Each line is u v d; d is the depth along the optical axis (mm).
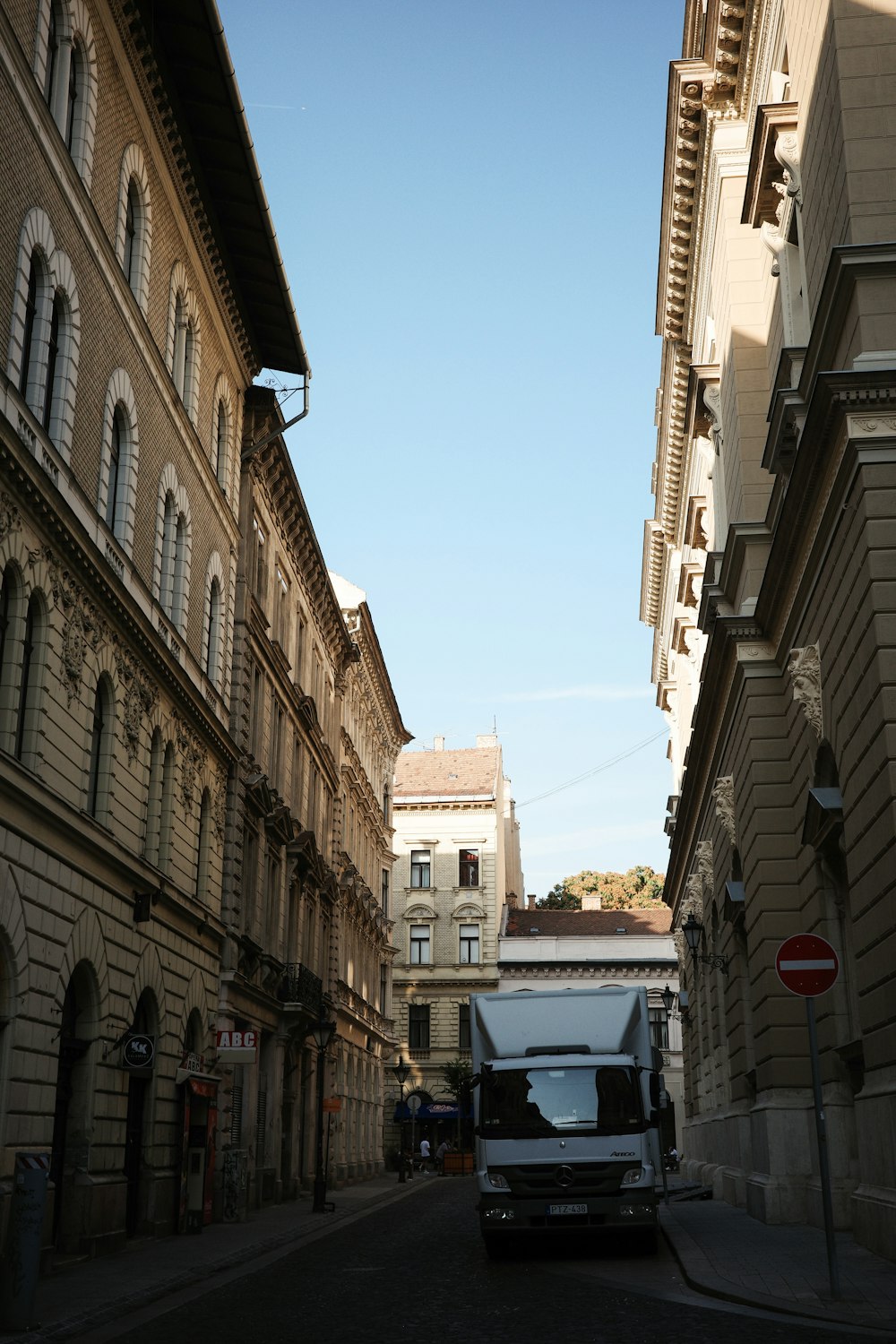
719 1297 13195
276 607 36969
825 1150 12586
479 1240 22250
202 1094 25125
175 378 26469
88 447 20016
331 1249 21219
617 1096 18578
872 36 16828
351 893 49062
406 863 76438
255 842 32969
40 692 17484
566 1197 18109
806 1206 20734
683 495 37875
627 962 72500
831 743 17922
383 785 63375
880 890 15094
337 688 48562
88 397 20000
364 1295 14578
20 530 16672
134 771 22188
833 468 16594
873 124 16484
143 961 22594
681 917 44875
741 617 22734
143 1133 23156
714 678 25734
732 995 27562
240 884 30453
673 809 44500
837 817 17500
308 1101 40312
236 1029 30125
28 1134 16781
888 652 14828
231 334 30562
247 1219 28156
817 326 17203
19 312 17109
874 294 15844
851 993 19125
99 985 19969
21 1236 12141
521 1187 18172
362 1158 52719
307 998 36719
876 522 15172
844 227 16641
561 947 73688
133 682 22156
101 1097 20094
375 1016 56875
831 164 17391
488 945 74062
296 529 38594
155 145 23938
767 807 22281
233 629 31266
